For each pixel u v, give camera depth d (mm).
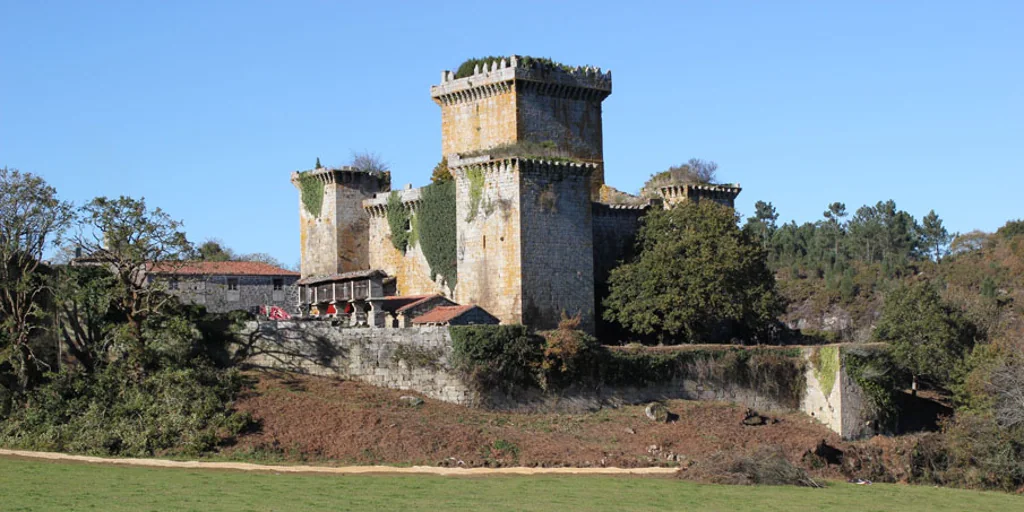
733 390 109438
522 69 122875
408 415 92312
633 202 128500
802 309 197250
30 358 93562
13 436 87875
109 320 98188
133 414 88312
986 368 108062
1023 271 195375
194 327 97688
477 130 126062
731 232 119625
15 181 95312
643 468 86812
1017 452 98000
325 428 87750
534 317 111438
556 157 114625
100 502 62531
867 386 107688
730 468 83125
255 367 98750
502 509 64250
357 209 132750
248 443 84938
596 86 128125
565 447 90375
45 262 103812
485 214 114438
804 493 78375
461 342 97625
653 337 120750
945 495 84312
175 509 60844
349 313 114062
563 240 113875
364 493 68688
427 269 122125
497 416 96688
